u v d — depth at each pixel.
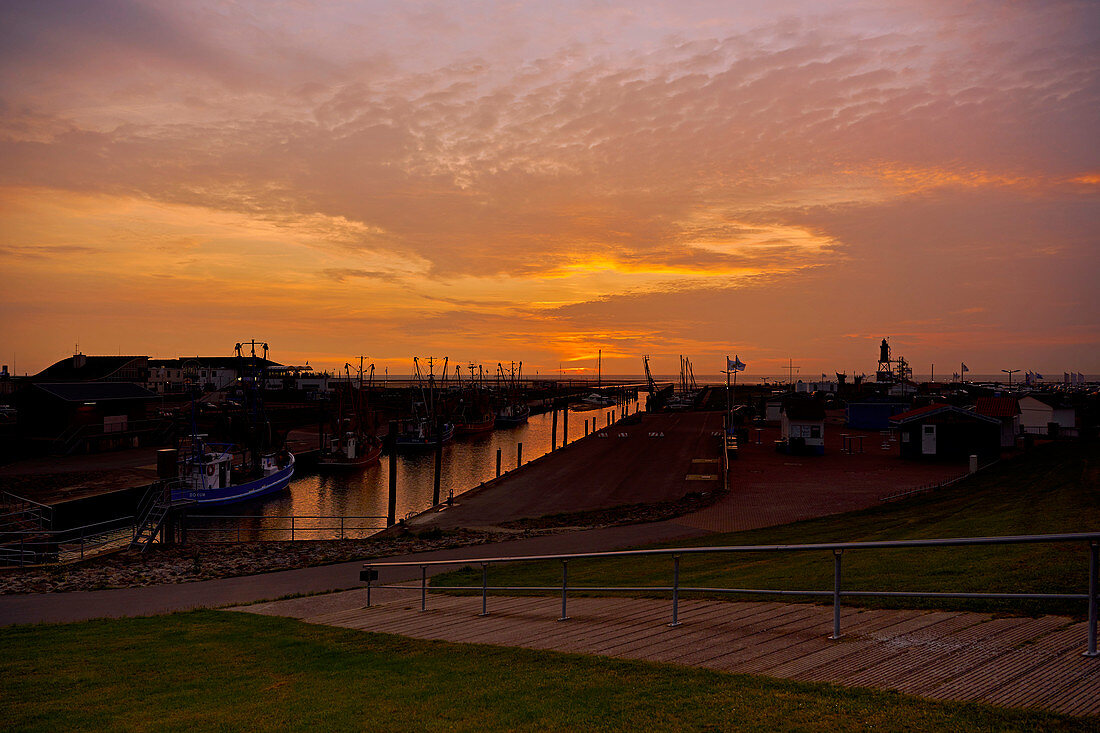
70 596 24.45
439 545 33.84
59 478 58.28
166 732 8.43
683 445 80.81
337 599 21.31
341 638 13.73
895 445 74.06
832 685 7.23
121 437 77.69
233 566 31.08
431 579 24.83
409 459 91.31
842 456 66.00
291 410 116.38
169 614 19.44
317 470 80.25
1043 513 25.12
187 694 10.24
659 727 6.77
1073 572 12.16
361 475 77.31
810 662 8.23
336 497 64.88
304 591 24.30
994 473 45.38
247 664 12.09
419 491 67.75
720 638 10.02
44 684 11.40
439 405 129.88
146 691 10.62
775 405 109.50
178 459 61.72
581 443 84.44
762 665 8.38
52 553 34.25
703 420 117.94
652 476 58.44
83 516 52.06
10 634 16.75
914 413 63.81
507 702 8.05
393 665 10.77
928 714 6.24
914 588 12.73
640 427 105.38
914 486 47.38
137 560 33.53
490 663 10.09
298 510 59.09
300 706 9.03
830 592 9.41
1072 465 41.09
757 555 23.80
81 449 73.50
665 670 8.52
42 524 42.84
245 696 9.91
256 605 20.72
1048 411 79.75
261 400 84.25
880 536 25.47
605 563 25.98
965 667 7.45
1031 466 44.75
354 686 9.73
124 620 18.53
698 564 23.08
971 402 115.12
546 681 8.73
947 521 27.41
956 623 9.30
